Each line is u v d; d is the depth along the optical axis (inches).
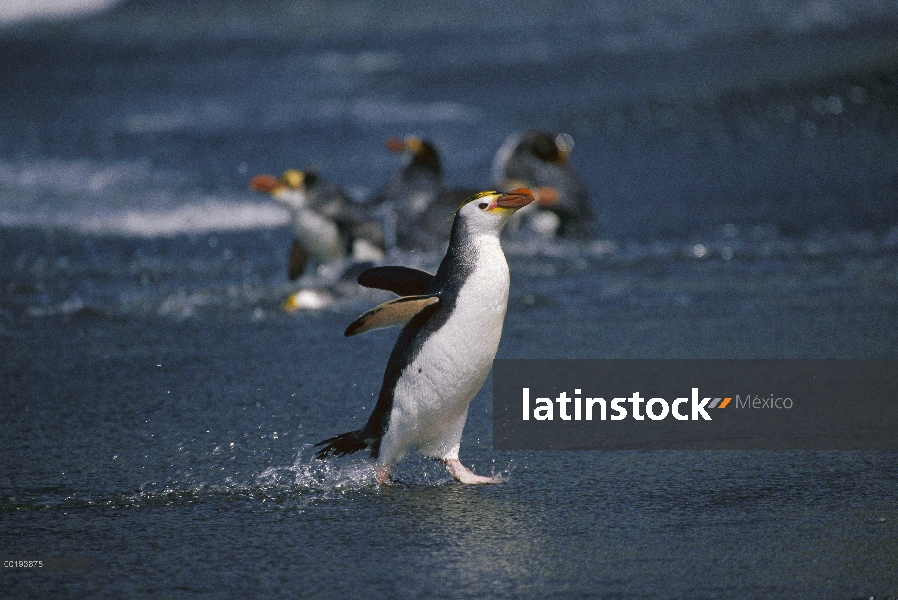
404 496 293.0
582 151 1031.6
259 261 644.7
